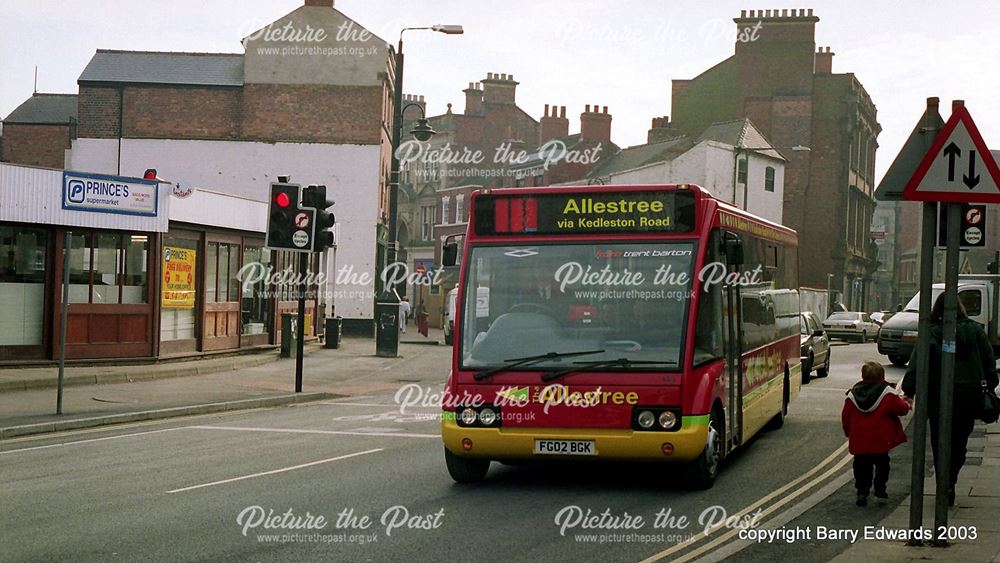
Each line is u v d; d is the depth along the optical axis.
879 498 9.47
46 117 54.72
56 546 7.50
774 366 14.24
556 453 9.62
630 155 60.44
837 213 65.81
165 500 9.36
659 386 9.53
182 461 11.79
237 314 27.28
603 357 9.70
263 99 44.91
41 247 20.97
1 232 20.36
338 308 44.22
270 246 19.08
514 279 10.10
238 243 27.12
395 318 30.50
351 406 18.62
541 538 7.95
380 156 45.22
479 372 9.87
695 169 55.84
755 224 12.88
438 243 72.81
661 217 10.05
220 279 26.19
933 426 8.89
